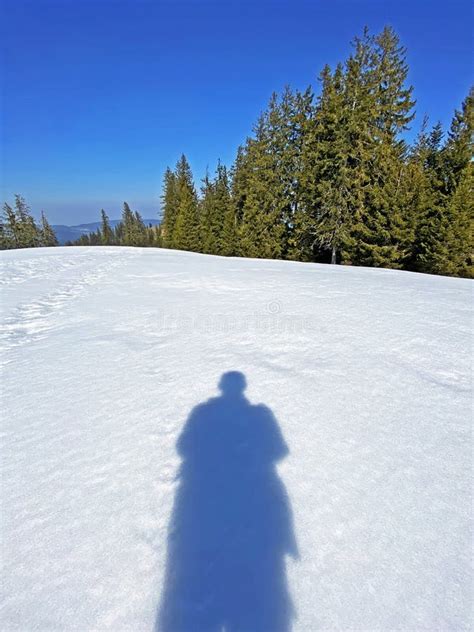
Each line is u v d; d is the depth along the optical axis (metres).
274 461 1.78
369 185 17.92
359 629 1.03
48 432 2.06
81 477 1.68
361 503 1.51
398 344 3.54
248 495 1.55
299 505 1.49
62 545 1.31
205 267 11.13
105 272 9.77
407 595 1.13
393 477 1.68
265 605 1.11
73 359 3.23
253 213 24.52
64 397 2.50
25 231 48.94
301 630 1.04
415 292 6.54
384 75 18.45
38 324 4.44
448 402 2.42
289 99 22.28
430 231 17.19
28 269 10.49
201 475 1.67
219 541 1.32
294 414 2.23
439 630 1.03
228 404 2.36
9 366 3.08
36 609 1.09
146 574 1.20
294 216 22.31
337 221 18.91
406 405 2.37
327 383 2.68
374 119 18.14
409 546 1.30
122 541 1.33
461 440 1.99
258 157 24.14
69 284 7.64
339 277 8.71
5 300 5.85
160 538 1.34
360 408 2.32
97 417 2.22
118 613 1.08
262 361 3.11
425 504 1.51
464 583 1.17
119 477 1.67
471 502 1.53
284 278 8.42
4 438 2.01
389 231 17.81
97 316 4.77
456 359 3.18
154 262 12.97
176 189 39.53
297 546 1.30
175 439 1.97
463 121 17.53
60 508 1.49
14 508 1.49
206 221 32.84
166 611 1.09
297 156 22.48
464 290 6.91
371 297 5.97
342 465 1.75
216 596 1.13
